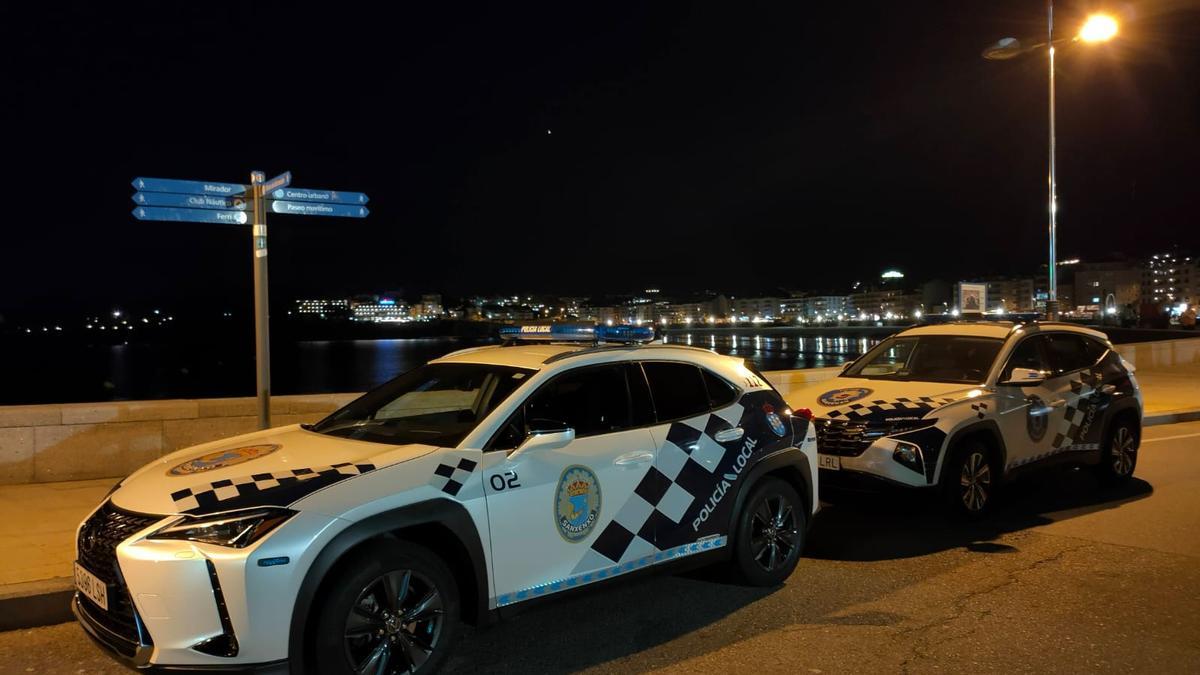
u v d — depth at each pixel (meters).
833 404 7.21
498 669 4.13
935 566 5.90
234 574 3.27
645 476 4.61
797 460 5.46
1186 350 24.56
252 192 6.81
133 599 3.33
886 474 6.47
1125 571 5.75
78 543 3.80
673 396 5.01
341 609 3.49
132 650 3.38
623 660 4.24
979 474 7.02
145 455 8.26
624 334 5.11
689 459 4.85
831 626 4.72
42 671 4.07
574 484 4.27
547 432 4.14
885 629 4.67
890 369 8.38
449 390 4.80
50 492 7.35
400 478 3.76
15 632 4.57
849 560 6.06
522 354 4.89
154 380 94.69
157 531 3.40
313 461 3.96
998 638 4.54
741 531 5.12
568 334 5.22
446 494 3.81
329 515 3.49
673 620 4.82
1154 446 11.30
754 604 5.10
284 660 3.34
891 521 7.26
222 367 121.75
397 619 3.67
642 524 4.57
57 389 85.31
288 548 3.35
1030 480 9.03
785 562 5.40
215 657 3.29
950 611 4.96
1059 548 6.34
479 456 4.03
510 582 4.01
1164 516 7.35
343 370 105.00
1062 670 4.11
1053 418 7.71
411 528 3.91
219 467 3.93
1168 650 4.37
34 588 4.71
